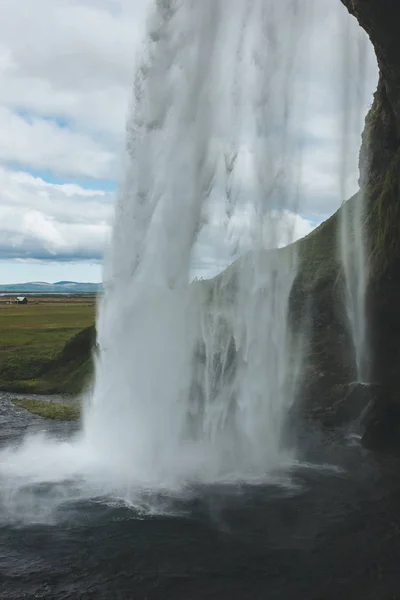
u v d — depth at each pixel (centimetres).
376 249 2491
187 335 2280
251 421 2338
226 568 1274
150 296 2217
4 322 7975
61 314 10150
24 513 1560
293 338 3194
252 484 1831
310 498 1716
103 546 1370
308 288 3484
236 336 2459
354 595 1166
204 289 2414
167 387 2208
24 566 1271
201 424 2233
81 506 1612
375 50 2427
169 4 2147
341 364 2945
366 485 1847
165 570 1262
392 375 2480
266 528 1487
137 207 2227
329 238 3928
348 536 1445
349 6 2303
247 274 2450
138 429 2133
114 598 1148
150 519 1529
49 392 3953
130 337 2212
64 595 1153
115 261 2253
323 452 2256
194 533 1447
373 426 2448
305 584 1210
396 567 1285
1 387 4125
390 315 2434
